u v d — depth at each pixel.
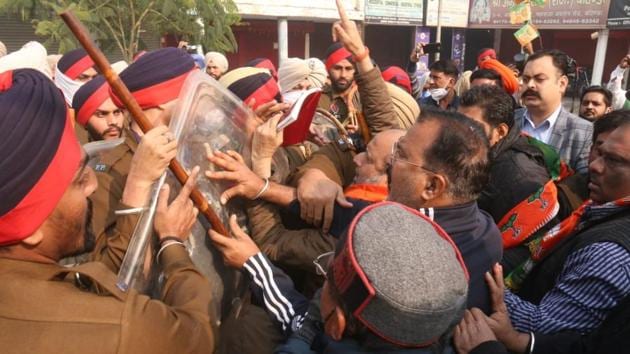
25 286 0.93
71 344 0.90
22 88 0.92
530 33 5.34
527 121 3.34
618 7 16.78
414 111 2.66
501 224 1.97
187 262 1.26
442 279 0.88
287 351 1.13
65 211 0.99
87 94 2.60
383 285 0.87
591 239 1.47
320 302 1.10
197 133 1.47
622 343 1.33
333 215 1.67
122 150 1.63
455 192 1.34
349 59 3.78
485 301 1.43
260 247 1.74
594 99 4.25
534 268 1.74
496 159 2.09
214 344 1.14
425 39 20.12
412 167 1.35
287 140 1.85
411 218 0.96
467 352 1.27
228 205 1.61
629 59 5.42
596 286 1.41
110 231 1.50
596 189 1.64
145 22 7.76
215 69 6.44
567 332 1.44
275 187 1.68
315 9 15.82
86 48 1.13
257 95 2.15
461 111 2.18
